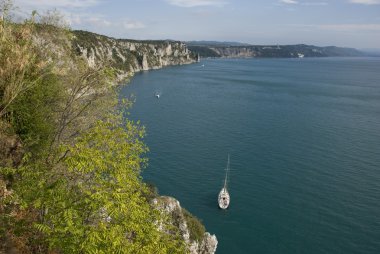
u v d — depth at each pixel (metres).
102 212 14.66
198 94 171.62
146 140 90.19
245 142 90.75
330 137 96.69
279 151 83.88
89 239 12.35
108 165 16.08
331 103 155.62
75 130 24.41
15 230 14.86
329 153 82.94
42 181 14.29
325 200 61.09
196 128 104.00
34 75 23.23
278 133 100.19
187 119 115.75
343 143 91.00
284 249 49.16
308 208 58.66
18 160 20.34
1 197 15.17
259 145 88.38
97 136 17.44
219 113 126.88
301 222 54.94
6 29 23.22
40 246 15.48
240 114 126.06
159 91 174.75
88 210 14.07
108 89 25.19
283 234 52.16
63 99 25.70
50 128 23.84
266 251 48.88
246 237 51.62
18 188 15.24
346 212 57.47
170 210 36.75
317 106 146.75
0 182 15.56
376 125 112.44
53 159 17.00
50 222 15.96
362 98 173.25
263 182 67.31
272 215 56.75
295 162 77.06
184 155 80.06
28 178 15.38
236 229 53.34
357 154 82.44
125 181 15.45
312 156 80.94
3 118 22.36
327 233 52.38
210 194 63.00
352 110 138.88
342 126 110.12
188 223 40.53
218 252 48.41
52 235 13.98
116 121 24.47
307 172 71.94
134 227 13.92
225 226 54.00
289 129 105.19
